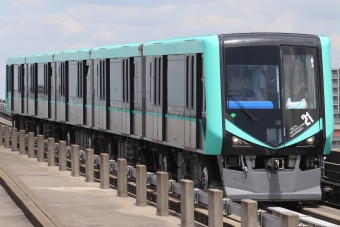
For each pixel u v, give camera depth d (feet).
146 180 67.00
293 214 39.65
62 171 95.55
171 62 72.59
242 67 61.67
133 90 86.12
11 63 158.81
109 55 94.79
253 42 61.82
